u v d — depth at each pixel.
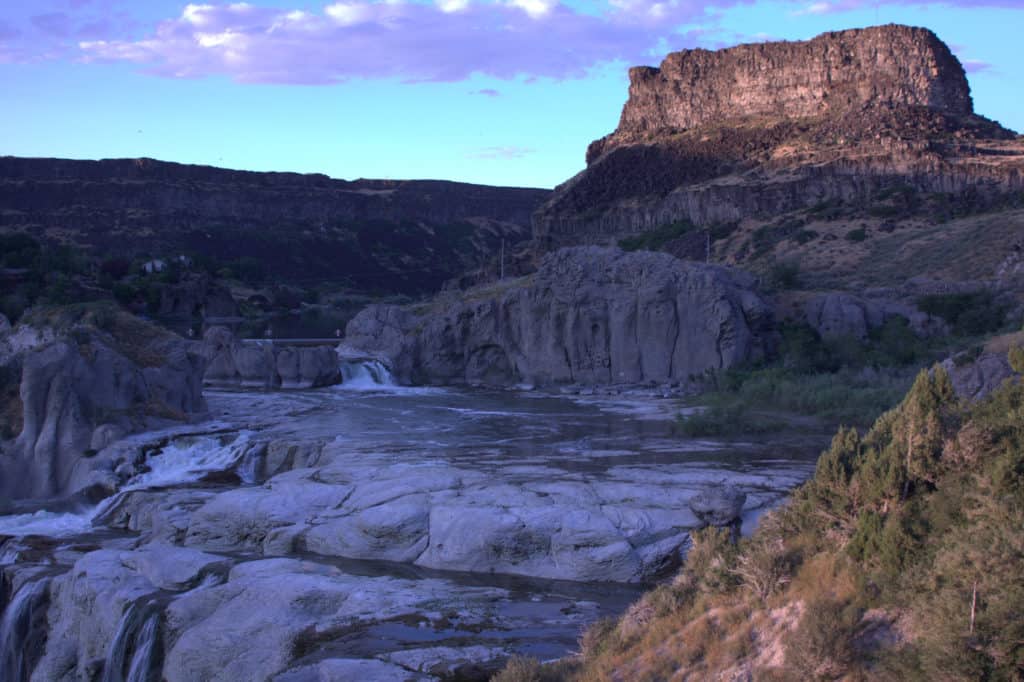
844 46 183.00
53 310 56.53
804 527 22.80
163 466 47.19
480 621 26.52
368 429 54.00
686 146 184.88
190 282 159.00
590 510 32.81
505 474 40.12
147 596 29.72
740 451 46.84
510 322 77.25
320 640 25.56
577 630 25.97
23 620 32.47
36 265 148.38
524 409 63.06
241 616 27.20
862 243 119.81
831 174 145.50
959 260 97.38
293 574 29.36
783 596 20.62
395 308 84.31
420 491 36.41
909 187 136.50
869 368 66.19
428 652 24.09
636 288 71.69
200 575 30.75
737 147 176.62
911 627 17.98
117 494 42.22
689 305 69.94
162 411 52.41
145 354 55.31
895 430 23.53
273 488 37.47
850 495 22.00
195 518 35.75
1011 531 18.06
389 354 79.19
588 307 72.75
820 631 18.22
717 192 154.50
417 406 64.25
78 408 47.03
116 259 178.50
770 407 60.16
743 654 19.66
